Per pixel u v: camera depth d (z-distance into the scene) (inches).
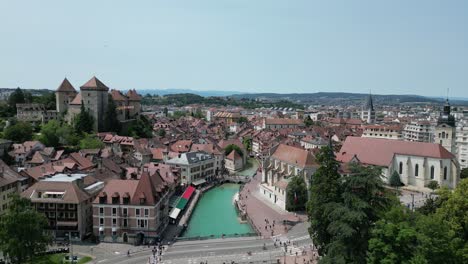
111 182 4810.5
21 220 3440.0
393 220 2915.8
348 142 7573.8
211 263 3951.8
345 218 2787.9
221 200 6771.7
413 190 6530.5
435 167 6604.3
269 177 6860.2
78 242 4552.2
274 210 5930.1
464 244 3063.5
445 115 7691.9
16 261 3516.2
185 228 5216.5
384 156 6993.1
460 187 3585.1
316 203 3405.5
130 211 4576.8
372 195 3036.4
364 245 2847.0
